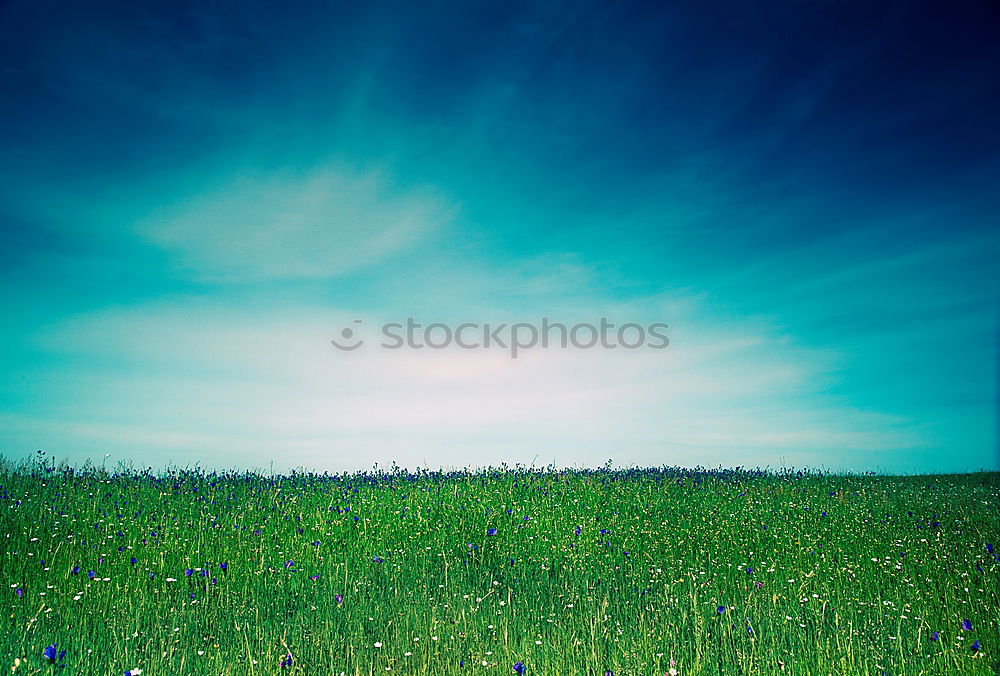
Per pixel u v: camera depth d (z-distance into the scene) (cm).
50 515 945
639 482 1444
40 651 578
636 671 583
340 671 580
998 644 625
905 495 1359
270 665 584
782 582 816
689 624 695
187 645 622
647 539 998
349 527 1005
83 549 845
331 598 749
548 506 1176
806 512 1180
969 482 1565
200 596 744
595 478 1467
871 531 1039
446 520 1056
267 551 891
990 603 724
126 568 797
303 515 1070
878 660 593
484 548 943
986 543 950
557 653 614
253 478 1364
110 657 585
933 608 715
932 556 898
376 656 615
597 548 950
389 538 968
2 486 1065
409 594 771
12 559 787
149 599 722
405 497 1211
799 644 638
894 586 793
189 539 920
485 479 1412
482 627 684
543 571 866
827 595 766
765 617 703
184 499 1130
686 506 1223
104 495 1112
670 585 807
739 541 989
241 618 690
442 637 655
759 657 609
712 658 618
